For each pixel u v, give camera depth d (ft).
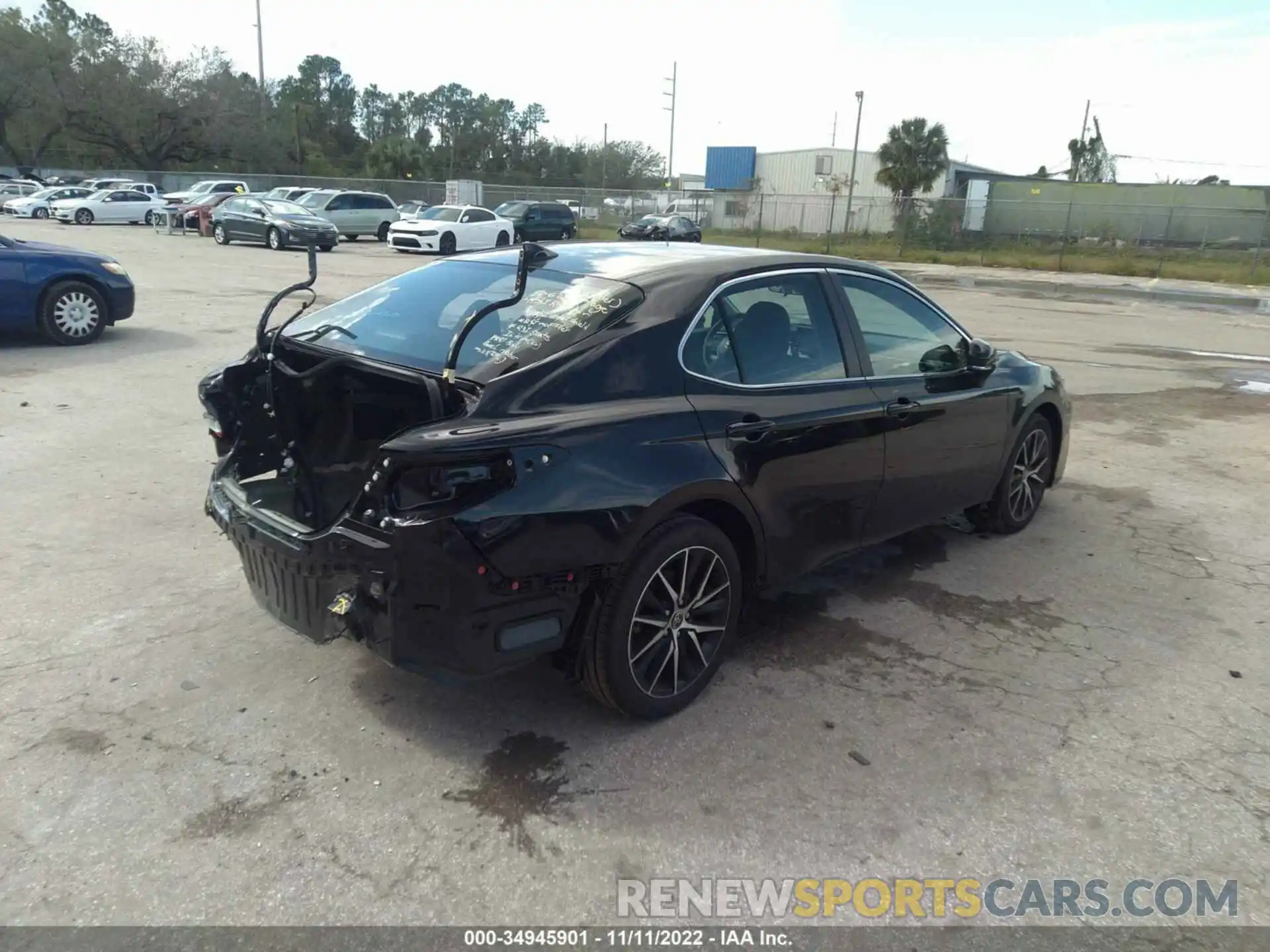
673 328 11.36
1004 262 99.66
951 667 13.05
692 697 11.74
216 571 15.30
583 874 8.91
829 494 13.10
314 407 12.23
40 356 31.94
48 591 14.38
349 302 13.52
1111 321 54.75
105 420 24.03
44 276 32.94
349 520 9.77
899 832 9.63
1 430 22.81
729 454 11.39
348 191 112.47
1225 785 10.55
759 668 12.84
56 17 213.87
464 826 9.48
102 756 10.43
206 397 12.96
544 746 10.85
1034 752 11.07
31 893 8.46
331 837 9.28
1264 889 8.97
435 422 9.74
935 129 143.43
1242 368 38.37
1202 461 23.99
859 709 11.89
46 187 153.69
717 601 11.84
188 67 204.54
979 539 18.11
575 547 9.89
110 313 34.76
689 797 10.05
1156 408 30.25
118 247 83.30
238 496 11.75
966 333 16.31
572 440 9.99
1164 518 19.53
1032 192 134.72
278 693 11.76
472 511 9.29
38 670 12.13
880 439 13.71
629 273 12.11
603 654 10.61
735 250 13.92
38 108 188.55
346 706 11.52
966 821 9.82
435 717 11.35
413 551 9.26
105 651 12.68
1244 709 12.16
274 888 8.61
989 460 16.62
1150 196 129.59
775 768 10.59
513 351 10.62
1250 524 19.26
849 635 13.91
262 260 74.43
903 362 14.71
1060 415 18.54
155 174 174.29
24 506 17.88
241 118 207.00
